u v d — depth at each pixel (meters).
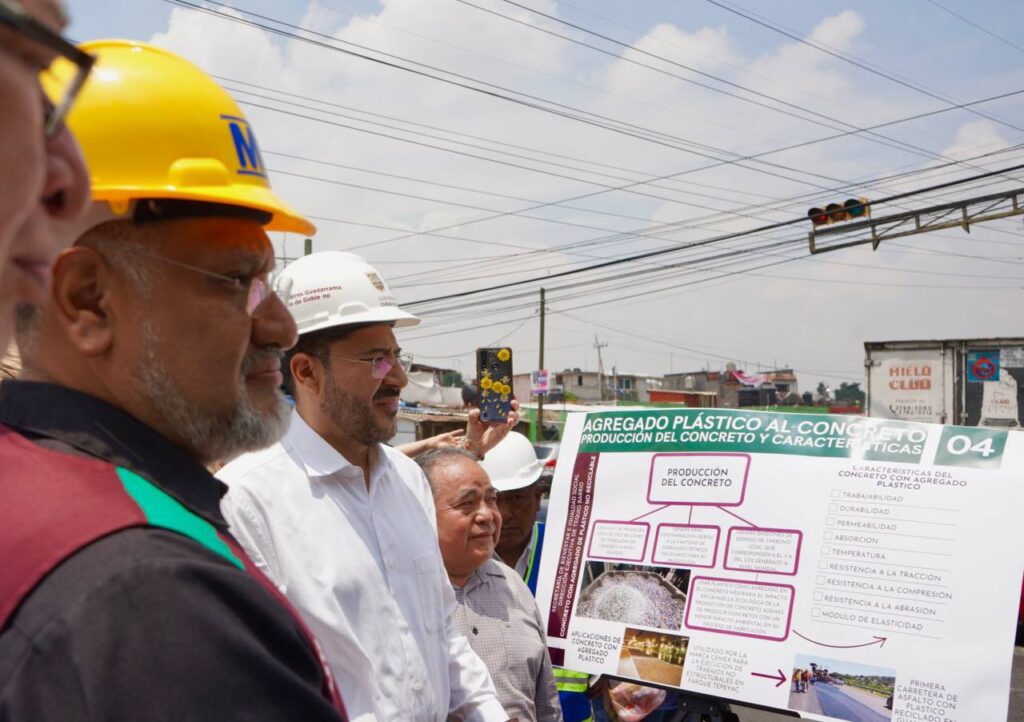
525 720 2.98
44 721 0.93
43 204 0.79
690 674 2.90
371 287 2.56
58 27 0.78
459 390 30.30
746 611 2.89
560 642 3.19
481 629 3.04
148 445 1.22
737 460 3.06
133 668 0.96
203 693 0.98
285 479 2.29
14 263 0.77
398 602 2.37
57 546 1.01
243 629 1.04
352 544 2.30
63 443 1.16
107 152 1.27
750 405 48.91
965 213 15.42
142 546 1.04
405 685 2.27
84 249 1.24
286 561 2.19
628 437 3.30
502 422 3.68
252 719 1.01
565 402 50.53
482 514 3.09
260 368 1.44
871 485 2.83
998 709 2.49
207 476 1.28
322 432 2.45
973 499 2.68
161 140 1.30
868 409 17.59
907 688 2.60
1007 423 16.52
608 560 3.19
